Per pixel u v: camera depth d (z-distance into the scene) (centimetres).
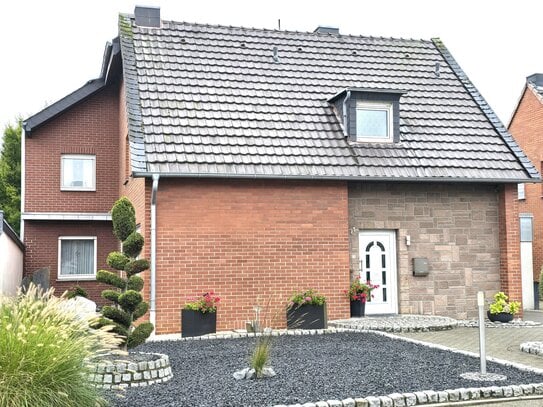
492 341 1291
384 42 2017
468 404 787
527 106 2670
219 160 1475
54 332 686
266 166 1496
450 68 1967
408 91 1831
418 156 1631
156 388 836
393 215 1622
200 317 1394
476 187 1684
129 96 1578
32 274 1941
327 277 1538
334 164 1549
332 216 1552
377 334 1343
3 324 668
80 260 1991
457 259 1656
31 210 1942
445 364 991
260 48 1853
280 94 1712
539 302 2298
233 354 1100
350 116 1631
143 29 1802
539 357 1109
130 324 959
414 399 777
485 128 1769
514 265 1662
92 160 2009
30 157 1956
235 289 1473
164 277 1426
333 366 976
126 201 993
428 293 1633
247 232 1491
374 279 1619
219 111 1609
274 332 1377
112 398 775
